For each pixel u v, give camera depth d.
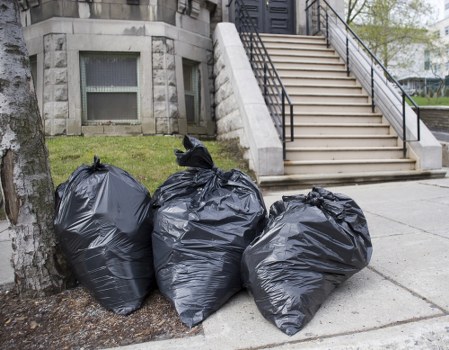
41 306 2.68
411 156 7.95
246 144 7.60
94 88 9.48
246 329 2.29
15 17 2.76
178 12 10.05
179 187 3.03
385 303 2.51
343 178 7.16
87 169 2.93
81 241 2.60
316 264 2.44
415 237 3.85
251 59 9.34
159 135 9.45
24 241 2.77
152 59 9.55
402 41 23.83
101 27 9.30
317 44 11.42
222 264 2.58
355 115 8.77
